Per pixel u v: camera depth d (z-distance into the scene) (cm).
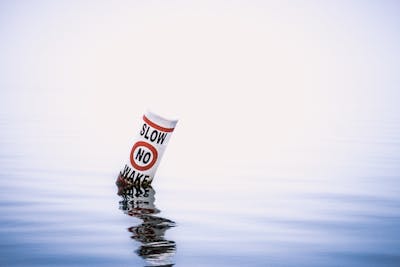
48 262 581
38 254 607
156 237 680
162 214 808
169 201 902
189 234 700
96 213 801
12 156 1388
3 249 625
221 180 1125
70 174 1145
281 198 956
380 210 873
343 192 1022
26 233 689
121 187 1017
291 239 694
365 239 700
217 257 609
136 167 1030
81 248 628
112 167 1251
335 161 1434
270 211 852
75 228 715
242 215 819
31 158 1360
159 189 1012
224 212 834
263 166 1329
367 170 1295
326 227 759
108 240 660
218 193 986
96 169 1216
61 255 603
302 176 1196
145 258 595
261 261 601
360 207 894
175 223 756
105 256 600
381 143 1850
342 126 2447
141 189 1005
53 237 672
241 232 720
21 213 795
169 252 620
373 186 1088
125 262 580
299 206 895
